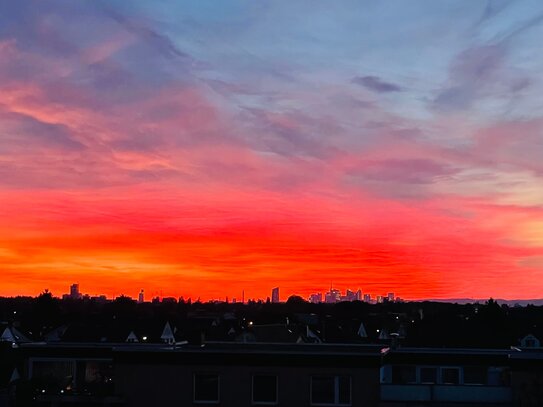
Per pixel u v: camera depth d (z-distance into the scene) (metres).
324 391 27.25
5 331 87.31
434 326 66.06
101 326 81.38
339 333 87.00
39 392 29.23
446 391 27.38
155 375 28.00
